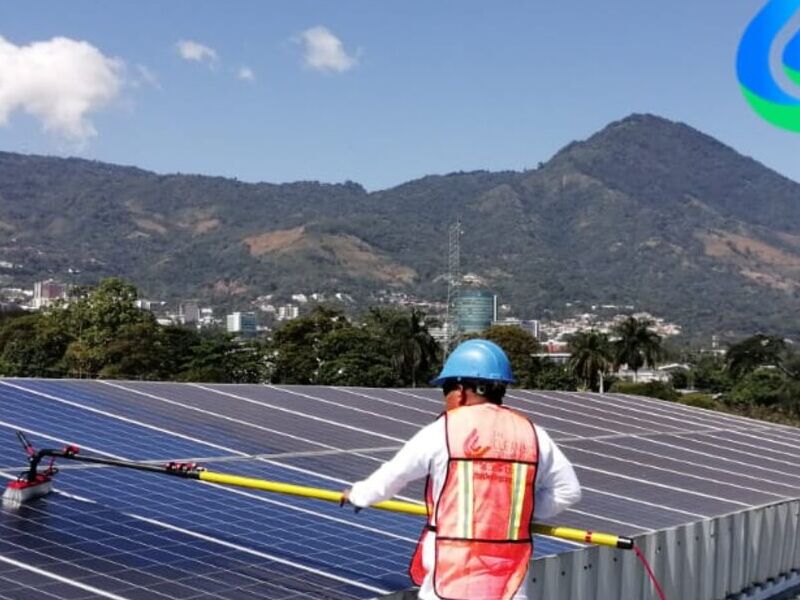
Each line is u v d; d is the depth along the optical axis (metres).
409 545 12.74
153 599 9.46
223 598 9.78
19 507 11.87
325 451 18.67
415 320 126.81
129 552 10.77
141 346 107.19
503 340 139.12
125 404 20.23
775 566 20.53
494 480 6.88
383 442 20.73
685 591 17.16
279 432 19.95
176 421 19.31
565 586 13.87
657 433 29.50
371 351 123.12
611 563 14.98
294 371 119.94
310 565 11.26
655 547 16.20
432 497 7.07
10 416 17.11
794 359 131.75
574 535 7.46
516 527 6.88
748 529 19.31
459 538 6.83
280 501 14.05
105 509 12.27
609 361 138.38
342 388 28.72
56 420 17.42
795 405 116.44
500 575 6.81
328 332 124.94
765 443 31.23
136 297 118.69
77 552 10.52
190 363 114.38
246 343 122.81
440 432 6.98
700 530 17.56
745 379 132.12
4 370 109.38
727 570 18.56
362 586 10.77
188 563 10.70
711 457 26.34
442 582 6.83
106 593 9.43
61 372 107.69
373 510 14.39
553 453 7.09
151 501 12.98
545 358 144.50
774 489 22.97
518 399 32.38
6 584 9.28
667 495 20.08
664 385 131.25
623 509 17.91
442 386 7.54
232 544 11.61
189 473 9.02
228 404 22.62
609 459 23.36
